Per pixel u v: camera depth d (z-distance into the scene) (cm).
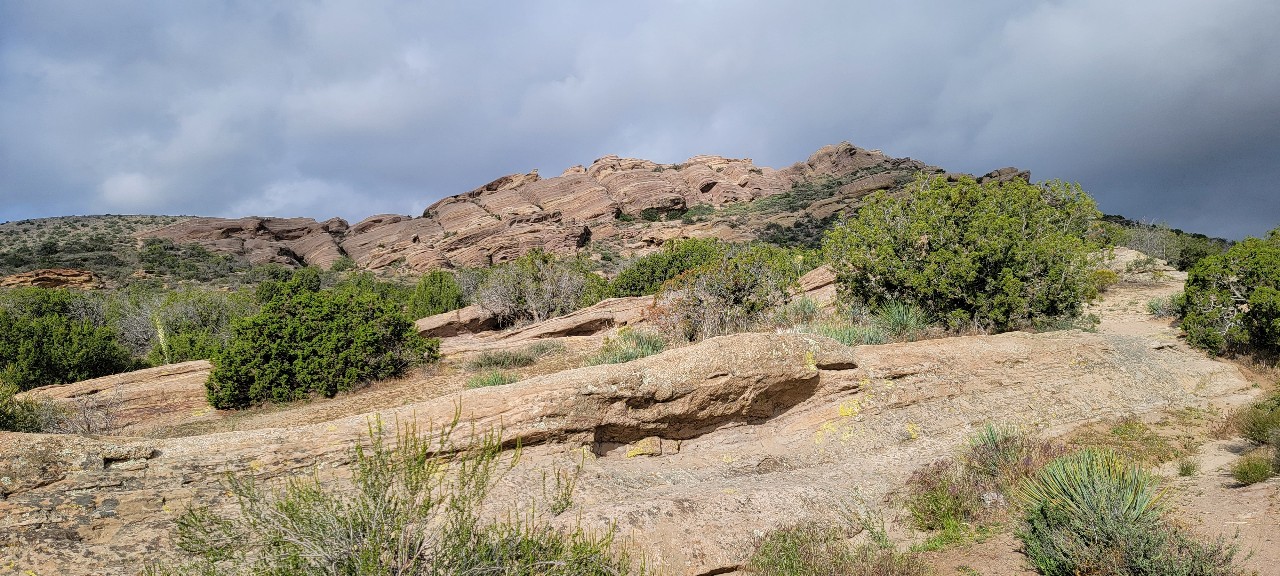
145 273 6981
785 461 854
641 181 11581
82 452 554
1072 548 533
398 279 7656
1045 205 1764
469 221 10238
